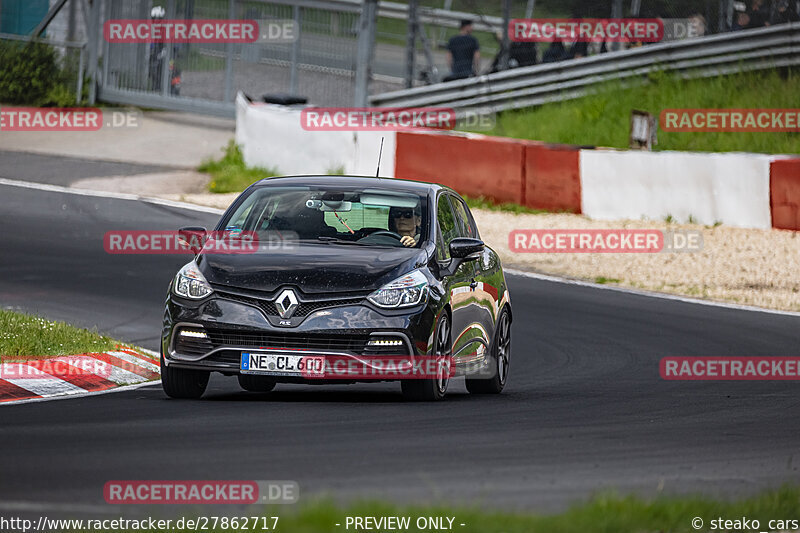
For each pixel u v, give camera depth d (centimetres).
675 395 3472
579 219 7194
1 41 10031
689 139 8544
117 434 2438
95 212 6981
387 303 2906
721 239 6688
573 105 9156
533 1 9831
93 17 10181
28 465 2088
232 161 8456
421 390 3044
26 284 5197
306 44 9419
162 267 5775
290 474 2052
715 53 9212
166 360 2959
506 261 6419
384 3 9919
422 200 3341
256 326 2853
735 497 1956
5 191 7419
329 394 3375
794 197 6769
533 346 4522
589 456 2342
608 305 5434
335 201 3291
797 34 9162
